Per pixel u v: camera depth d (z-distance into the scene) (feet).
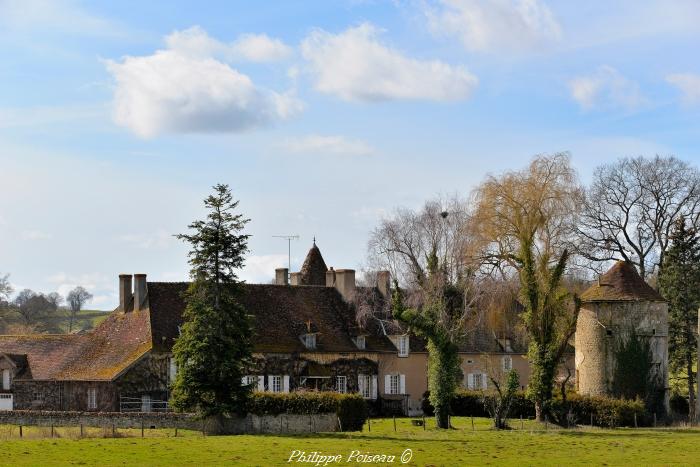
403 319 192.03
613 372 218.79
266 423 179.32
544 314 203.72
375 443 151.12
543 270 203.82
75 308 565.53
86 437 158.81
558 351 204.74
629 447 153.17
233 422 178.29
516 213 203.31
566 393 209.46
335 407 181.68
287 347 227.61
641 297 220.02
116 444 143.54
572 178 206.49
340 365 232.12
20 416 182.19
